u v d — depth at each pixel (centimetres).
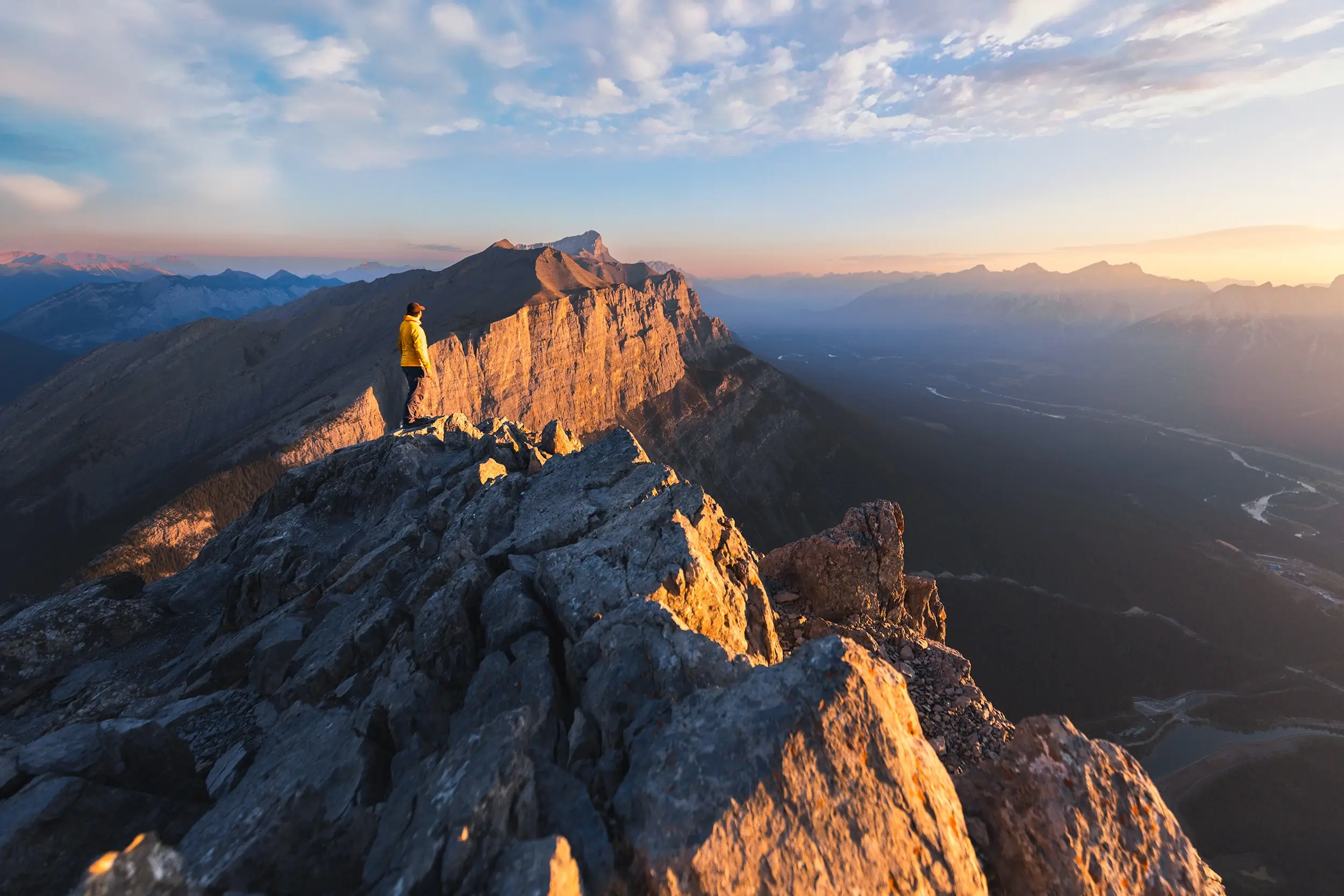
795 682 838
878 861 680
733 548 1752
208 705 1467
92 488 19438
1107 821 791
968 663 2122
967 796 893
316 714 1229
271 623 1722
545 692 1023
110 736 962
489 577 1473
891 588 2588
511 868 627
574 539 1723
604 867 677
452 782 770
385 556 1909
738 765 743
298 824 798
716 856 648
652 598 1291
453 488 2247
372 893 668
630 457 2167
